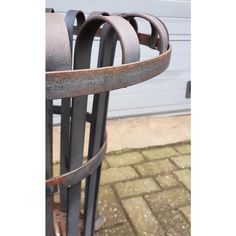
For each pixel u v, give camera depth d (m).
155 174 1.66
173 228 1.26
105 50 0.65
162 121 2.39
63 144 0.85
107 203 1.39
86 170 0.67
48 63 0.43
